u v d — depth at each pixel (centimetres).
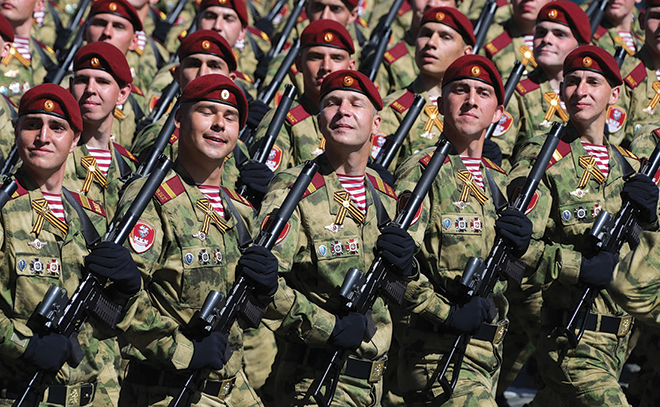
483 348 859
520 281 859
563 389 920
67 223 688
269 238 725
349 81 775
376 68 1275
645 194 905
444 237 838
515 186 909
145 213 695
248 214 766
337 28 1038
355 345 757
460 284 834
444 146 813
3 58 1194
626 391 1087
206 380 733
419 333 844
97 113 870
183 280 704
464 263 839
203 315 692
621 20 1431
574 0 1563
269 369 981
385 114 1099
